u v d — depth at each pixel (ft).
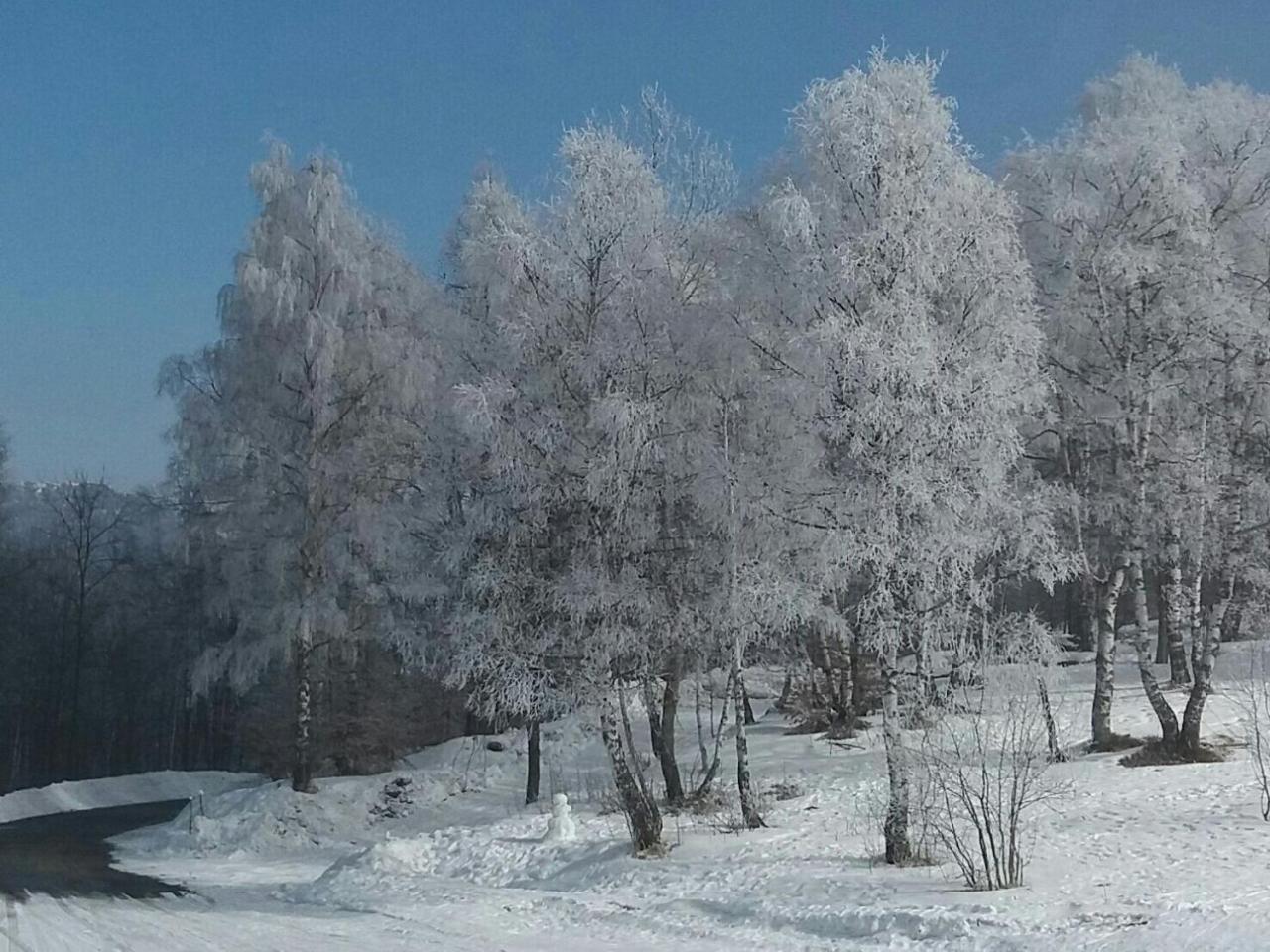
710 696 83.51
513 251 59.67
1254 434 72.43
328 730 105.70
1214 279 68.69
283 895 59.16
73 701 180.45
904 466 47.75
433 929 44.70
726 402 59.36
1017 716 47.09
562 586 58.44
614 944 40.45
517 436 58.18
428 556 90.48
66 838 92.84
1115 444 73.87
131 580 188.65
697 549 61.00
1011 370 49.03
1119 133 72.02
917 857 48.03
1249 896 36.68
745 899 44.73
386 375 95.76
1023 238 73.56
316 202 97.81
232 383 98.07
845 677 94.38
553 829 65.21
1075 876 42.45
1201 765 65.72
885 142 49.73
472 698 63.21
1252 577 72.02
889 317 47.55
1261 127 73.61
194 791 139.74
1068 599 126.93
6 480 172.65
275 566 93.66
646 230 61.72
